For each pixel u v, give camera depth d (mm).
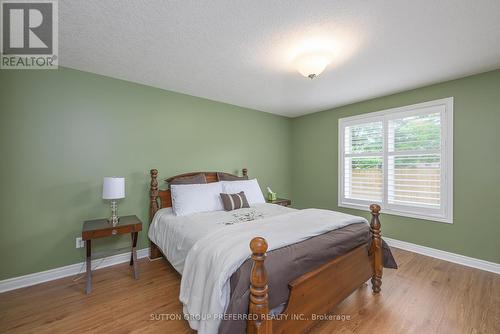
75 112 2490
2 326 1673
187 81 2869
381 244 2223
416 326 1697
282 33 1856
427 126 3023
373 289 2148
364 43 1999
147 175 2986
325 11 1591
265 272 1196
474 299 2027
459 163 2770
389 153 3393
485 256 2600
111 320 1744
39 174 2297
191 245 1860
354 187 3850
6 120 2141
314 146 4465
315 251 1585
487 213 2590
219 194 3000
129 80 2824
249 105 3955
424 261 2840
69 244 2451
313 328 1675
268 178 4477
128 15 1623
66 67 2441
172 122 3211
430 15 1626
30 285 2234
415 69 2518
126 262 2787
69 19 1660
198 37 1912
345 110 3957
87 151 2559
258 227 1887
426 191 3045
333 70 2541
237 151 3973
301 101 3732
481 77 2611
